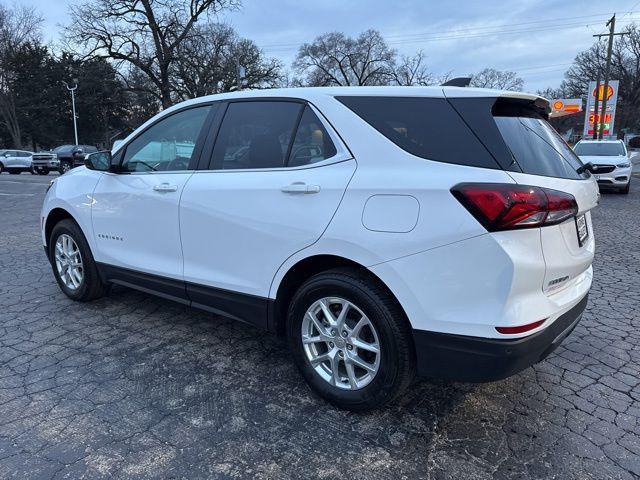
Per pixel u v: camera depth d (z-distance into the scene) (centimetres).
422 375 249
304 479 226
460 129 247
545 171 252
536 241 230
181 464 235
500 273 222
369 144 263
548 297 243
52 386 306
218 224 314
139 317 423
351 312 272
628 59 6406
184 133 356
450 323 234
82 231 429
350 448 249
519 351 227
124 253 388
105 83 4156
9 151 2966
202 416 276
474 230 225
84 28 3741
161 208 350
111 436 256
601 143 1583
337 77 6600
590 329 404
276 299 295
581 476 228
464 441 255
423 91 262
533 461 239
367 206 251
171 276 351
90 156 400
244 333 392
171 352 356
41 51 5694
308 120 289
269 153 302
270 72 4753
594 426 268
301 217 274
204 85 4222
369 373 267
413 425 269
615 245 734
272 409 283
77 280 446
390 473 230
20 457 238
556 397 298
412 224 238
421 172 243
